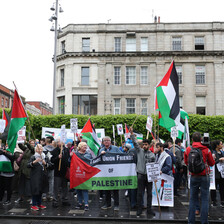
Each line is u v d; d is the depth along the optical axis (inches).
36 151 310.3
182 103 1125.7
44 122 882.1
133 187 310.5
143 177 294.7
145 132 858.8
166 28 1161.4
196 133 254.4
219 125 865.5
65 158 334.6
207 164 247.0
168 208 328.2
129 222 275.3
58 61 1229.7
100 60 1162.6
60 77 1225.4
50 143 370.3
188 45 1148.5
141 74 1154.7
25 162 346.6
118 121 877.2
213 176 345.1
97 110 1137.4
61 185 339.3
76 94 1159.6
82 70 1175.6
